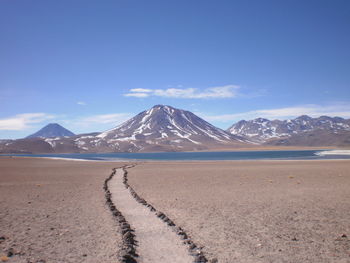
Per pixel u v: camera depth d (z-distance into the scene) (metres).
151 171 56.09
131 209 19.45
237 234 13.59
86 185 33.84
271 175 43.62
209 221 15.99
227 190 28.19
